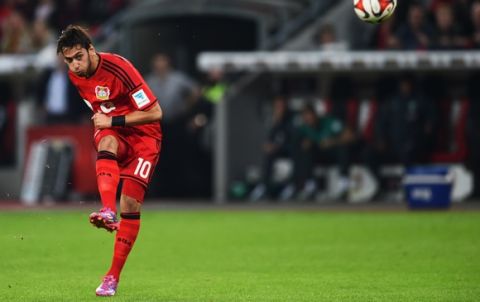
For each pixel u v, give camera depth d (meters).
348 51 78.62
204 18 86.19
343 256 43.50
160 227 59.44
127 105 32.22
